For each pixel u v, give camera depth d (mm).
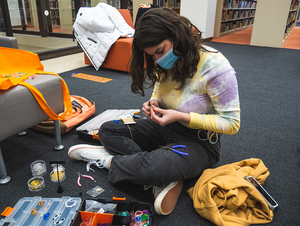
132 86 1199
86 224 1000
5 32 3896
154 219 1104
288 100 2652
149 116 1213
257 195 1095
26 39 4184
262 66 4199
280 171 1470
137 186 1307
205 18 6410
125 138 1360
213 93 1060
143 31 902
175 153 1129
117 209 1082
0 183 1298
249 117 2215
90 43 3590
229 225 1033
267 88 3041
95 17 3502
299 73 3777
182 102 1153
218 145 1278
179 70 988
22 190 1262
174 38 917
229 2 8438
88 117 2061
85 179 1354
